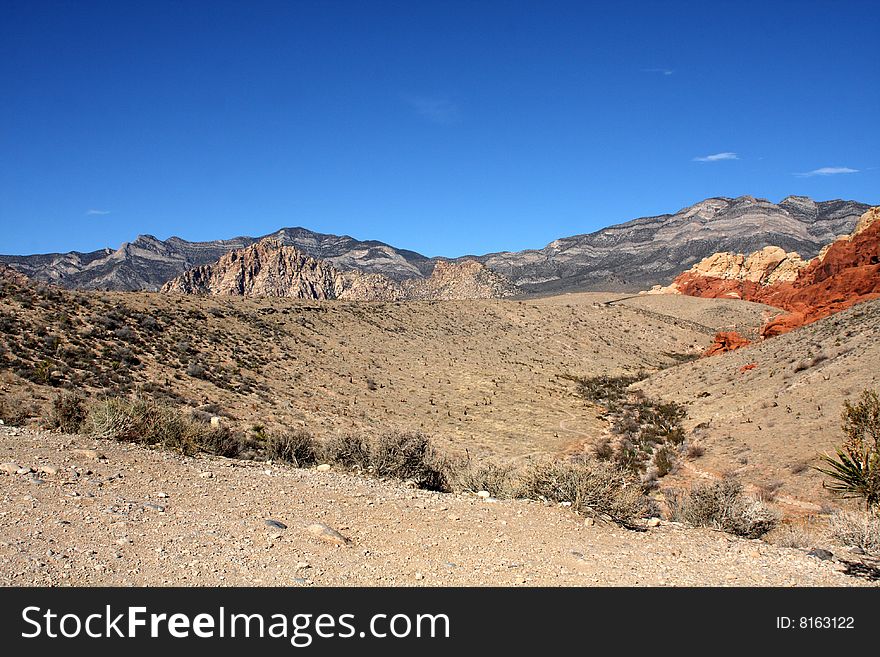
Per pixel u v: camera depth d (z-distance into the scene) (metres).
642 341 101.38
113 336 40.59
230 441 13.52
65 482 7.98
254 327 58.72
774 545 10.09
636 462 32.53
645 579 7.41
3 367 27.61
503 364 72.31
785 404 34.97
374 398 47.47
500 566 7.30
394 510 9.19
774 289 170.25
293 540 7.23
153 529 6.85
